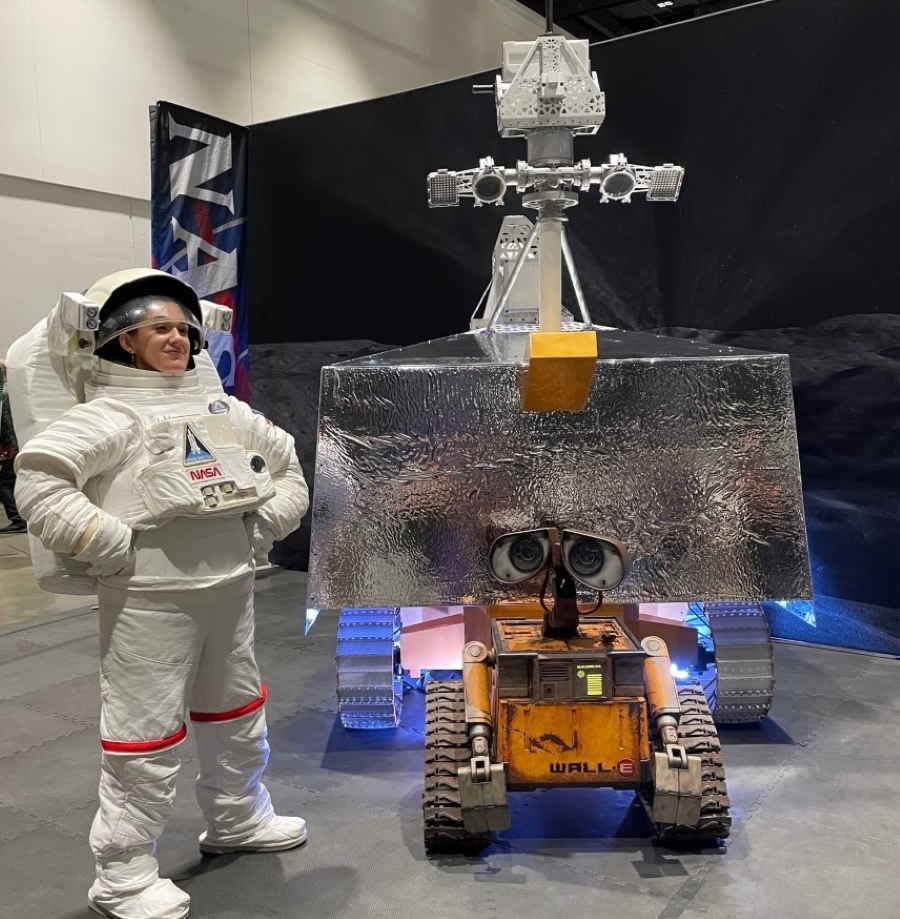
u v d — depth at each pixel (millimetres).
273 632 5172
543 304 2592
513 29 12930
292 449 2684
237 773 2646
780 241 4785
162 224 5812
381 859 2703
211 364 2689
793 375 4820
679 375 2848
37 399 2371
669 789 2455
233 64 9289
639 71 5105
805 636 4883
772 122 4727
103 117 8445
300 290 6551
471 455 2889
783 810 2936
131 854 2414
